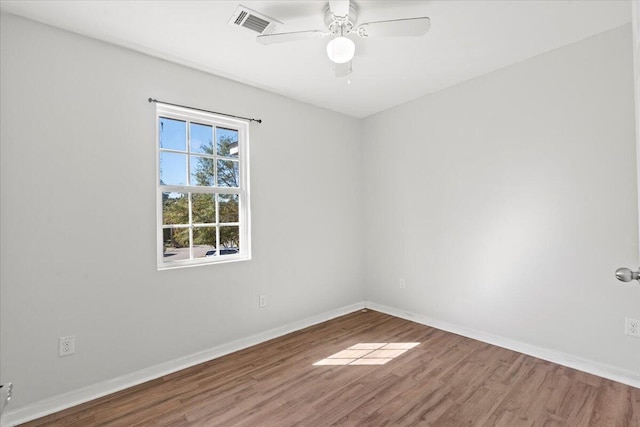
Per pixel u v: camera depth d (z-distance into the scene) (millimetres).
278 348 2893
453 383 2250
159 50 2404
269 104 3191
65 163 2092
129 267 2332
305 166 3488
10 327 1908
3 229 1895
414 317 3564
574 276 2426
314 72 2811
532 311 2652
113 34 2186
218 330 2779
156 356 2438
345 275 3881
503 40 2371
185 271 2598
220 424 1864
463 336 3098
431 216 3381
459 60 2662
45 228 2020
